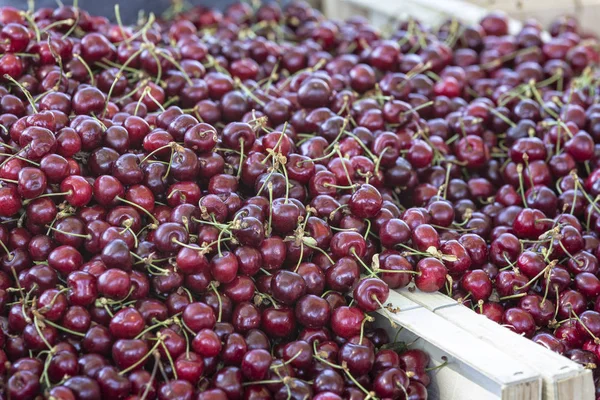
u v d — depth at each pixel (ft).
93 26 4.56
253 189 3.90
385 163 4.15
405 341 3.69
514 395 3.42
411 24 5.11
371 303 3.62
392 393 3.51
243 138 3.91
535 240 4.05
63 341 3.45
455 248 3.85
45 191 3.66
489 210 4.26
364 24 5.57
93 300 3.50
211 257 3.65
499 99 4.76
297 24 5.57
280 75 4.86
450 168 4.33
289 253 3.73
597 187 4.22
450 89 4.78
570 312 3.84
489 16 5.55
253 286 3.64
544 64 5.26
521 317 3.79
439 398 3.62
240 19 5.46
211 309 3.54
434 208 4.03
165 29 5.11
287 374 3.49
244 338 3.57
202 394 3.40
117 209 3.67
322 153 4.06
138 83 4.26
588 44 5.32
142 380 3.40
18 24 4.10
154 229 3.66
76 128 3.74
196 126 3.80
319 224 3.78
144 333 3.46
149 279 3.61
